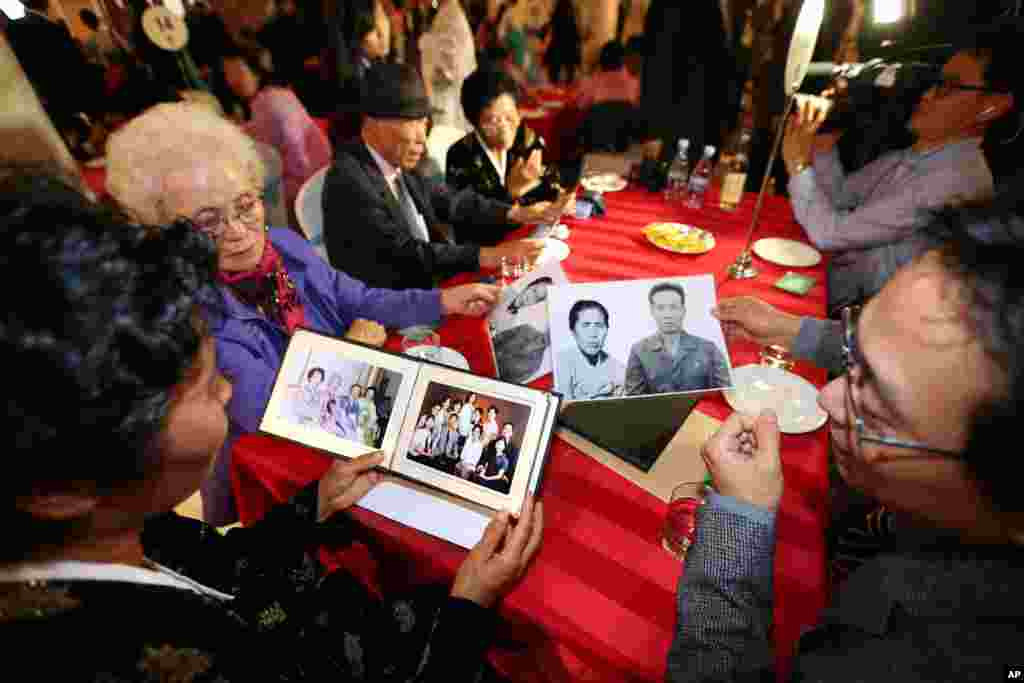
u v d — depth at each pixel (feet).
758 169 10.72
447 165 7.27
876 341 1.50
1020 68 4.44
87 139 8.48
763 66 10.77
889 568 1.76
